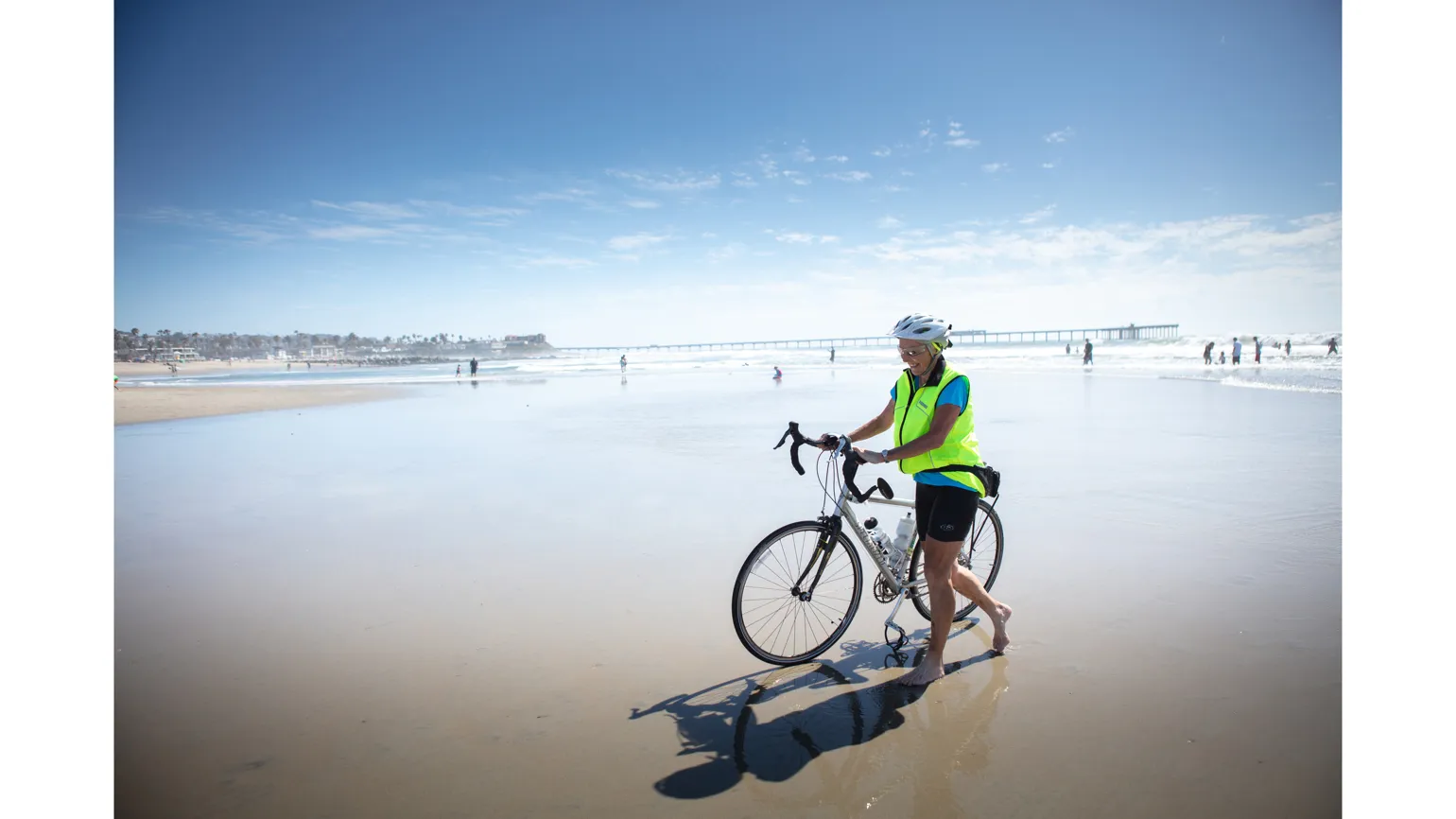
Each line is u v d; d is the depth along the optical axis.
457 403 22.86
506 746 2.97
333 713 3.27
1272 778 2.65
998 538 4.53
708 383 31.62
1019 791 2.61
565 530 6.59
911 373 3.75
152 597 4.91
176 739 3.06
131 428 16.62
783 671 3.68
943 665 3.68
